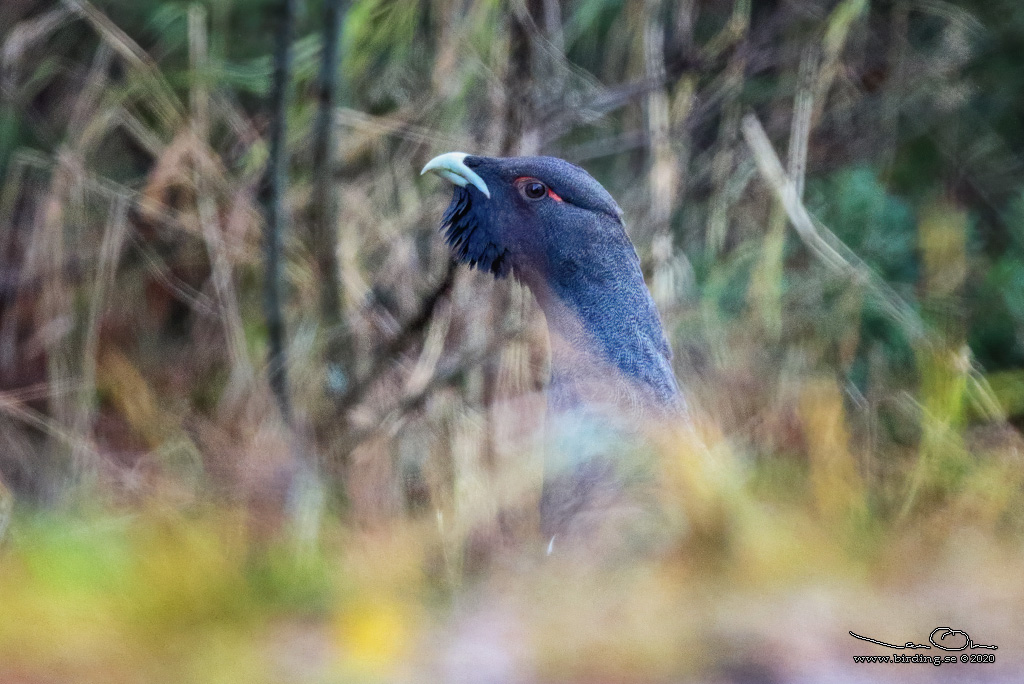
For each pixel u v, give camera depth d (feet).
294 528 19.84
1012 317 36.50
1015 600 13.05
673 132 39.06
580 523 21.02
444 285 29.91
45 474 33.12
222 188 37.35
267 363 33.27
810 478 19.81
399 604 13.83
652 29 39.45
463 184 28.55
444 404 32.09
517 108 35.24
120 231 36.83
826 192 41.19
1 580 13.12
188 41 39.22
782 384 31.53
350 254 35.68
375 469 29.99
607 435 22.97
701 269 39.24
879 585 13.39
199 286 37.68
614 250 27.43
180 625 12.03
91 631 11.50
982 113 42.78
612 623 12.60
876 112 42.39
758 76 42.60
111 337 36.42
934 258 38.47
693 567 13.96
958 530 17.29
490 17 36.17
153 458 31.78
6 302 36.86
